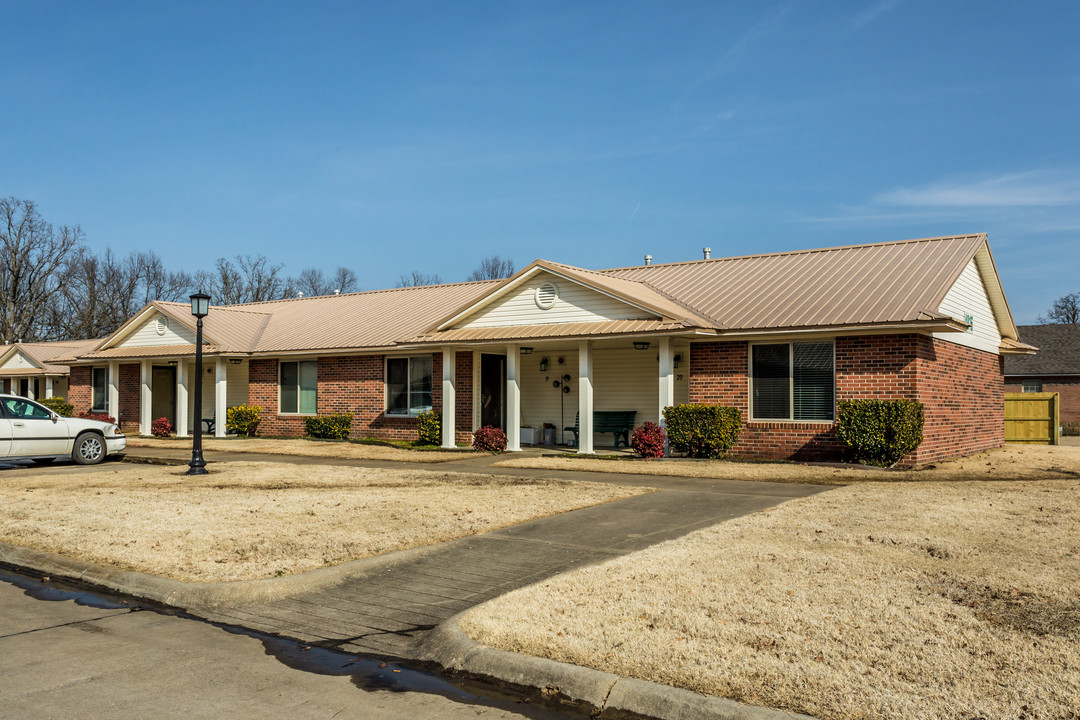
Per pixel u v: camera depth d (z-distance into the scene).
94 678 5.58
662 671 5.30
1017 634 5.84
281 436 27.03
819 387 18.05
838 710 4.70
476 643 5.90
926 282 18.42
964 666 5.28
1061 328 40.88
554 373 23.45
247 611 7.15
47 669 5.75
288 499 12.46
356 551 8.93
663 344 18.78
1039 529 9.47
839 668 5.29
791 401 18.34
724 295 20.88
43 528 10.24
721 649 5.64
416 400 24.36
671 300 21.00
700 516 11.00
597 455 19.38
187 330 27.83
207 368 30.14
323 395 26.38
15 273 62.53
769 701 4.86
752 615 6.33
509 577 7.98
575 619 6.32
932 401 17.84
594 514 11.20
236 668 5.80
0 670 5.73
